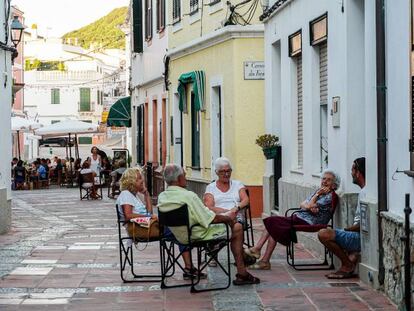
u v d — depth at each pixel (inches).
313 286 422.9
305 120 561.3
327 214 471.5
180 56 971.3
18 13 2310.5
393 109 382.3
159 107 1134.4
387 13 388.5
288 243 473.4
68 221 842.2
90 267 502.9
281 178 637.9
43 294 418.3
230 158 797.9
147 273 477.7
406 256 341.4
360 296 394.3
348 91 456.4
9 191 732.0
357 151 458.6
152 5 1169.4
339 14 469.4
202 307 384.2
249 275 434.0
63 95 2977.4
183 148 975.6
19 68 2393.0
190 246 418.6
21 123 1571.1
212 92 854.5
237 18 792.9
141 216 444.8
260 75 784.9
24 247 603.8
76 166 1620.3
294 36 591.5
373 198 411.5
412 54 348.5
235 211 458.9
